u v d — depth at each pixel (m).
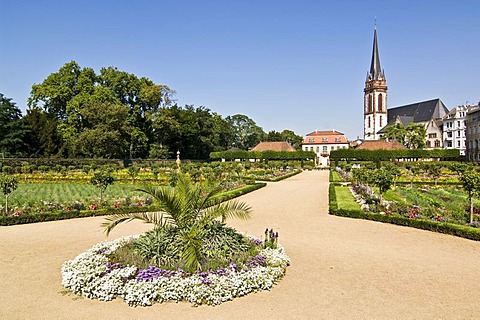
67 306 7.79
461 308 7.81
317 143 107.31
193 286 8.12
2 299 8.16
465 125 96.56
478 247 12.89
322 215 19.34
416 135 96.38
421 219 16.34
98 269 8.83
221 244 9.91
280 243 13.37
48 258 11.24
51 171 46.34
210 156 88.06
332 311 7.64
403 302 8.12
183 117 80.12
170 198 9.24
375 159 73.62
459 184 35.22
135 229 15.66
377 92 123.19
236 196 26.45
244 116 121.19
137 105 68.38
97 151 59.59
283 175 48.75
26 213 17.73
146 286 8.03
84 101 59.50
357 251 12.34
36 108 67.81
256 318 7.29
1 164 47.03
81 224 16.72
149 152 71.81
